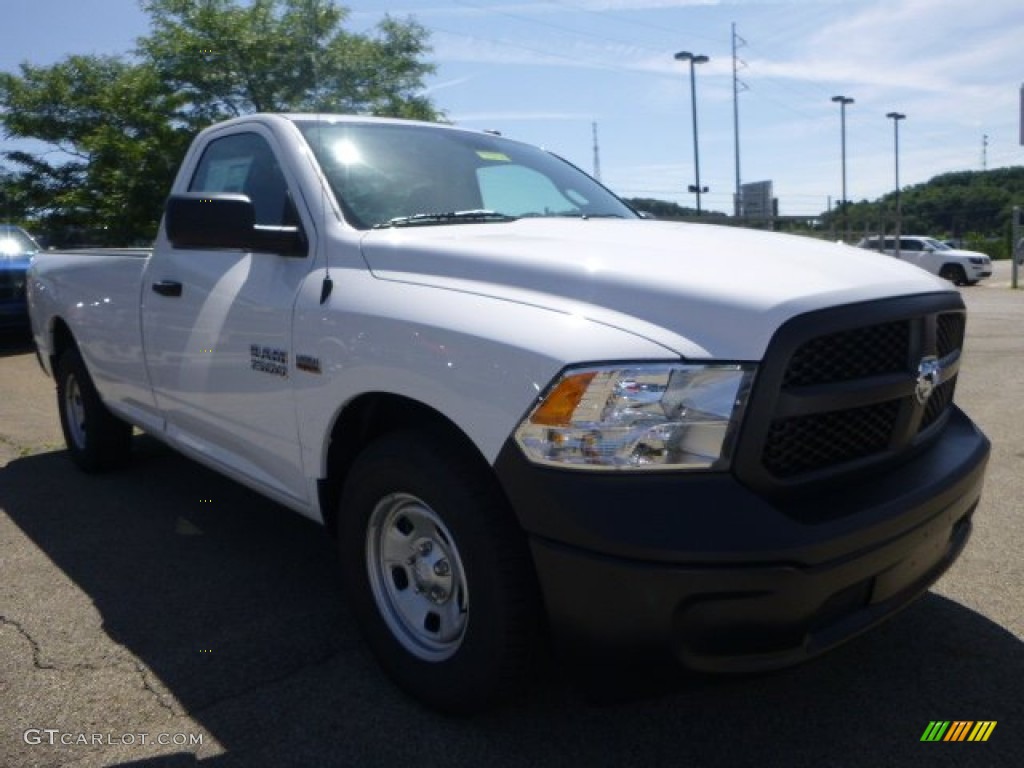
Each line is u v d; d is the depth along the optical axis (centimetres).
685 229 318
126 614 346
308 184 329
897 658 307
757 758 254
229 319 344
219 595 364
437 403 250
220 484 516
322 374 293
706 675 224
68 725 271
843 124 4212
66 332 539
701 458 219
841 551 222
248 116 383
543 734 265
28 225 1848
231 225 307
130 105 1634
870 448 251
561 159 457
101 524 447
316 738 264
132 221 1583
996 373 851
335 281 299
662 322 230
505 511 244
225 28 1625
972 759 252
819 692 287
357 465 283
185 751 258
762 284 236
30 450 600
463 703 261
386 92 1823
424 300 266
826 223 2245
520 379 230
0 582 376
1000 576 371
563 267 255
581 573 220
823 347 233
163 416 423
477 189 372
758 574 211
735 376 219
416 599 283
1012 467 522
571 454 221
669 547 210
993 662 303
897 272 273
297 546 419
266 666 306
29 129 1734
